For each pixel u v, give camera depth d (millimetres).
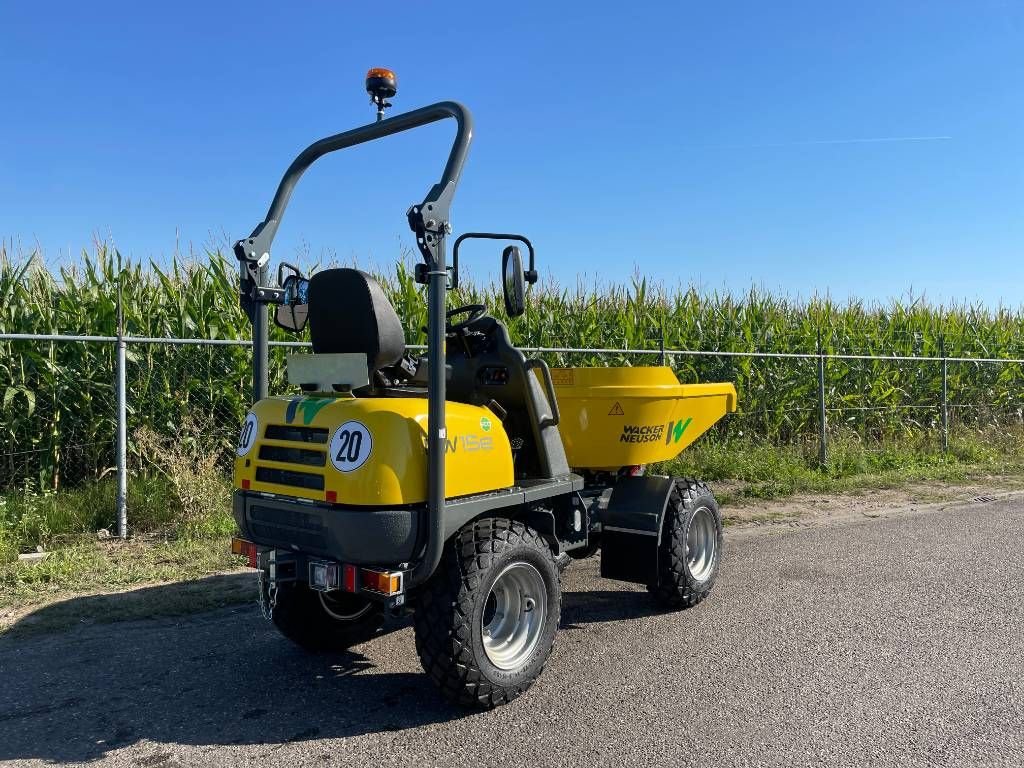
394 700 3963
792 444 12438
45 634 4855
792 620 5125
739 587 5891
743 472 10367
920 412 14258
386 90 4156
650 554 5055
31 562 6230
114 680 4195
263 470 3990
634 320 12336
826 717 3732
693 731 3598
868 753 3391
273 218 4422
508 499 3975
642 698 3951
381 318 3963
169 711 3834
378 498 3480
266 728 3658
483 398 4559
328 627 4574
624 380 5340
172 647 4676
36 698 3973
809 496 9711
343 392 3879
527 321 11445
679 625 5047
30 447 8000
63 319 8234
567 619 5184
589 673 4273
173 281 9242
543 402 4559
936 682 4133
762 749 3428
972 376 14891
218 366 8883
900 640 4746
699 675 4238
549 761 3340
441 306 3492
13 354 7973
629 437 5152
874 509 8969
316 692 4059
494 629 4000
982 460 12430
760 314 13516
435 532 3490
